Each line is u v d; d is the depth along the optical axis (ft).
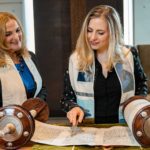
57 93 13.26
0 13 5.33
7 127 3.37
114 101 4.70
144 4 12.57
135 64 4.86
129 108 3.85
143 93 4.80
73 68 4.79
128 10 12.69
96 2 12.59
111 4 12.65
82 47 4.68
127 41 12.80
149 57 11.23
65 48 13.05
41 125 4.15
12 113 3.42
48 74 13.25
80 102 4.76
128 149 3.39
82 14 12.41
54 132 3.95
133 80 4.77
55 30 12.97
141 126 3.33
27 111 3.47
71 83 4.84
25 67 5.63
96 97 4.71
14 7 13.02
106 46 4.65
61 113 12.85
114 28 4.57
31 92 5.51
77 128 4.10
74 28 12.51
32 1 12.84
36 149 3.45
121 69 4.70
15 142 3.43
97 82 4.68
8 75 5.33
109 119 4.70
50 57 13.16
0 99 5.29
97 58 4.75
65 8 12.77
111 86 4.67
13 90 5.30
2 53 5.37
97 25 4.44
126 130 3.92
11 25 5.22
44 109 4.33
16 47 5.41
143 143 3.37
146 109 3.37
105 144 3.50
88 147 3.49
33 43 13.10
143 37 12.84
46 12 12.87
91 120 4.64
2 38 5.20
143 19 12.70
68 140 3.67
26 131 3.43
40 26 12.99
